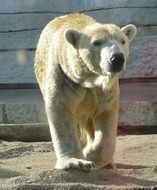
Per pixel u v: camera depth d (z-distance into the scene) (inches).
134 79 714.2
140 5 724.0
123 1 724.7
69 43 384.2
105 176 374.0
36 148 499.8
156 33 723.4
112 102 397.4
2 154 476.1
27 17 751.1
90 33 380.2
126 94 628.1
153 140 506.3
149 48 714.8
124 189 345.1
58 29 421.4
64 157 382.0
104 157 398.3
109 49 367.6
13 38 748.6
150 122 569.3
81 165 369.1
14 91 705.6
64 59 392.8
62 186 347.6
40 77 442.9
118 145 497.0
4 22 753.6
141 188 346.0
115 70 363.3
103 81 381.4
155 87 678.5
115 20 726.5
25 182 362.9
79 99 395.9
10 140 548.4
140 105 570.3
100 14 732.7
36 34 745.6
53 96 394.0
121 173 387.5
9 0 754.8
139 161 443.8
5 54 746.2
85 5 738.8
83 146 427.8
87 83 387.5
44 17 747.4
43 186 348.2
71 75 390.3
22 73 742.5
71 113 395.5
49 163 440.5
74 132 392.2
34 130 548.4
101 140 398.3
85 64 382.9
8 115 586.9
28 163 441.1
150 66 712.4
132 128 573.3
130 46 715.4
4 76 744.3
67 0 745.0
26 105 583.5
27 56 743.7
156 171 391.2
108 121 401.1
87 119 413.1
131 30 403.9
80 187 346.9
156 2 726.5
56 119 391.5
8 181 366.9
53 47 406.9
